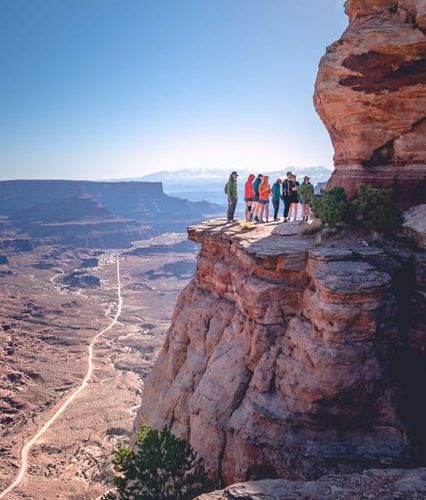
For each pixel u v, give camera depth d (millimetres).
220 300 25141
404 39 22312
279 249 20203
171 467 18172
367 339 16781
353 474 13398
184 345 27672
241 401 19906
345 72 23953
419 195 23172
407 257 18906
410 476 12945
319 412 16594
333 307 16609
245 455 17609
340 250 19188
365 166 24734
